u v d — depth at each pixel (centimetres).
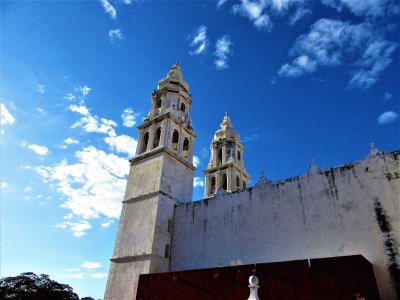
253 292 1321
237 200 2595
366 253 1825
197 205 2833
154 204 2808
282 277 1741
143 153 3275
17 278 4925
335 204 2078
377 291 1480
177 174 3156
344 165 2164
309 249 2036
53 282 5109
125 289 2511
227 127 5119
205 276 2016
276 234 2231
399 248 1736
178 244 2725
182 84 3819
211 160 4891
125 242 2794
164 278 2192
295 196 2289
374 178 1997
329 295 1574
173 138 3609
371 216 1906
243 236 2392
